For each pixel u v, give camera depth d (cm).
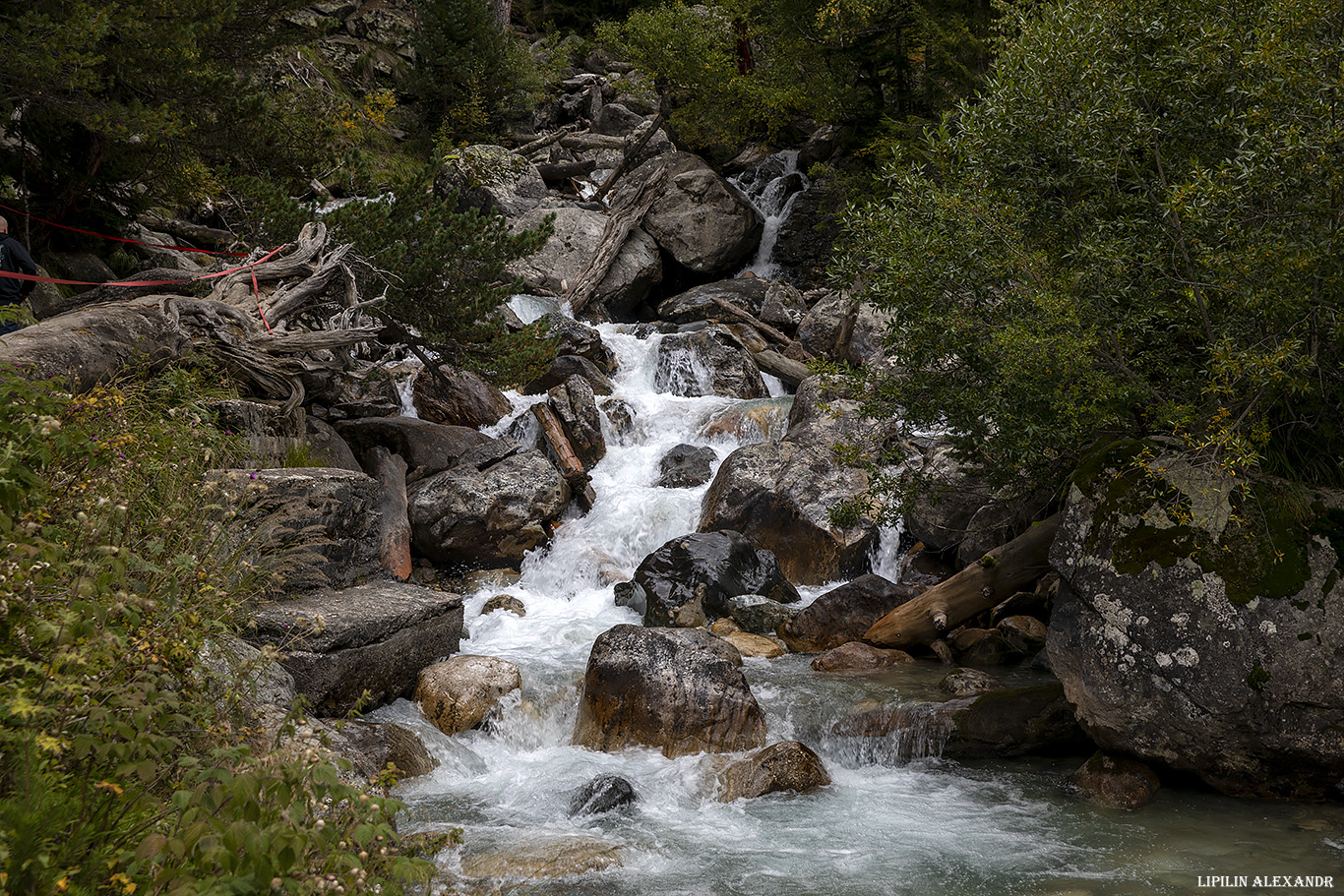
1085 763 601
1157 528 570
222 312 893
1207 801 561
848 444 1130
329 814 295
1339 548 539
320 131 1410
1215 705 526
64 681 240
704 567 962
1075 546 598
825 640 890
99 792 259
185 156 1343
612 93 2997
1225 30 577
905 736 658
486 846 505
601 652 685
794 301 1853
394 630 686
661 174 2142
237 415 783
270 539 573
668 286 2194
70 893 225
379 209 1091
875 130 2028
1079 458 712
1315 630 516
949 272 684
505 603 970
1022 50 703
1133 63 652
